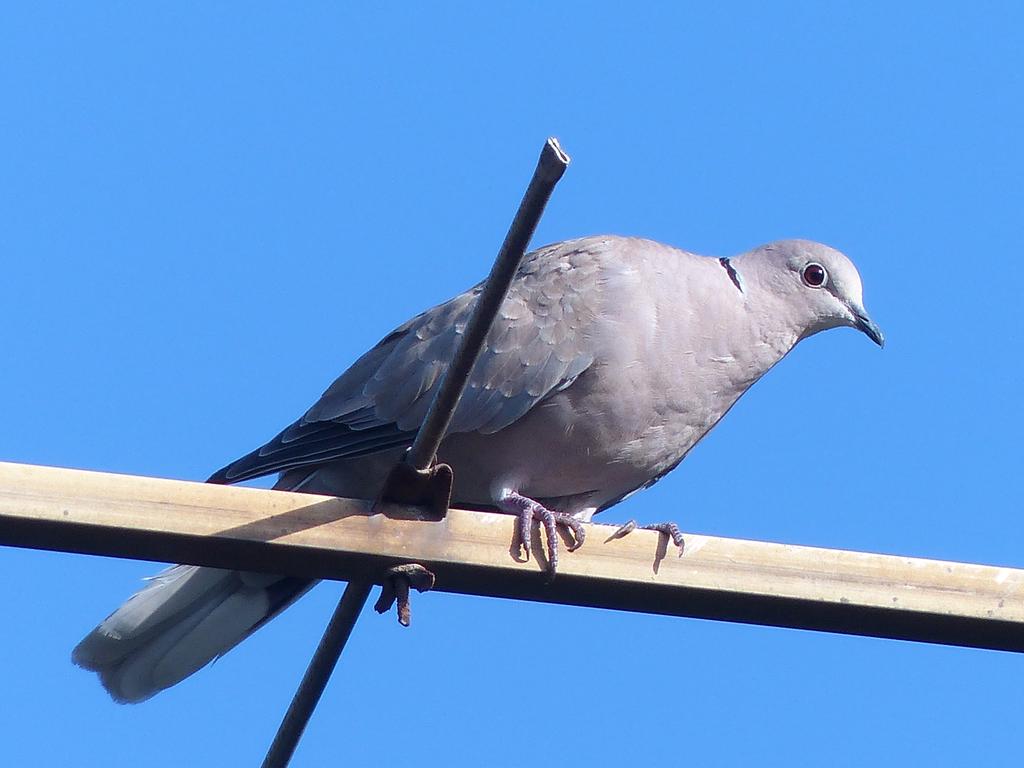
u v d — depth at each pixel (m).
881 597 8.39
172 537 7.82
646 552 8.49
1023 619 8.37
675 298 11.60
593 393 11.30
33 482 7.69
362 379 11.95
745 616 8.62
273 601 10.80
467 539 8.35
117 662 10.56
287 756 8.21
